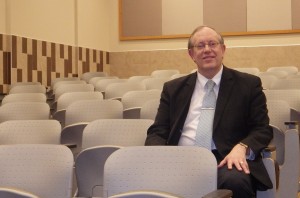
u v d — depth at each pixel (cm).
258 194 252
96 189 267
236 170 225
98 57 974
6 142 316
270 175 249
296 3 904
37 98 512
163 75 738
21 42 740
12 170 227
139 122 295
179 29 965
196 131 259
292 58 904
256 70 650
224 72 270
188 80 276
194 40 270
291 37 908
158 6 974
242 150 236
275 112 330
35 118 426
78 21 905
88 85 578
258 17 923
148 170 211
